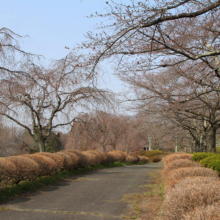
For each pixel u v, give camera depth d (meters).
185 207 3.82
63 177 10.94
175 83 10.44
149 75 12.64
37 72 11.11
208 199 3.79
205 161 10.23
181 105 11.52
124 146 32.09
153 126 16.23
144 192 7.99
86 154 15.58
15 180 7.82
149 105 12.82
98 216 5.38
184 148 33.16
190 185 4.34
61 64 12.02
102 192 7.98
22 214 5.42
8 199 6.71
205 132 17.91
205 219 3.08
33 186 8.20
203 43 8.48
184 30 7.75
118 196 7.39
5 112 10.05
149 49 7.44
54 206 6.13
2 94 9.66
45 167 9.55
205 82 10.60
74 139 14.16
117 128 22.86
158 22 6.39
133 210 5.87
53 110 12.41
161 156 41.94
